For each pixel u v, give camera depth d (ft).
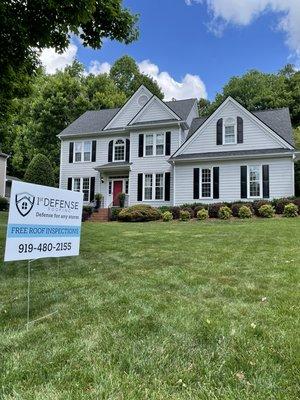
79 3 19.75
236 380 7.55
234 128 64.34
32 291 15.66
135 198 72.08
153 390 7.21
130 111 78.89
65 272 19.49
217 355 8.72
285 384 7.35
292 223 43.91
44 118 116.06
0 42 21.43
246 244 27.58
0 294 15.49
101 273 18.78
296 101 114.83
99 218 66.80
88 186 80.12
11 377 7.88
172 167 69.51
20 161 122.83
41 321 11.71
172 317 11.41
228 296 13.79
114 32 23.89
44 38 21.53
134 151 73.56
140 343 9.50
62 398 6.95
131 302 13.21
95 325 10.98
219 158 62.64
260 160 61.46
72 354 8.95
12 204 11.75
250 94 121.08
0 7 19.25
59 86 117.91
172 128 71.15
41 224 13.01
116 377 7.73
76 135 81.35
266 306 12.39
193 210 59.31
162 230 41.22
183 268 19.20
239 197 61.87
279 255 22.30
